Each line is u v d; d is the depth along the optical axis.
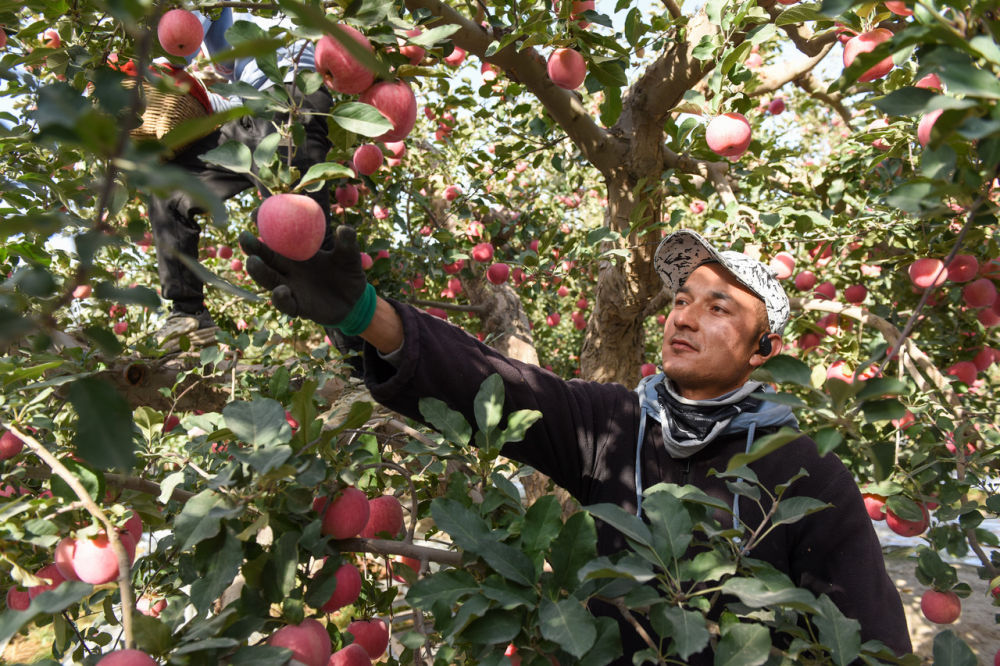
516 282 4.22
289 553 1.05
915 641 3.41
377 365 1.44
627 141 3.33
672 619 0.90
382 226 4.45
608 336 4.42
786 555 1.40
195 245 2.58
